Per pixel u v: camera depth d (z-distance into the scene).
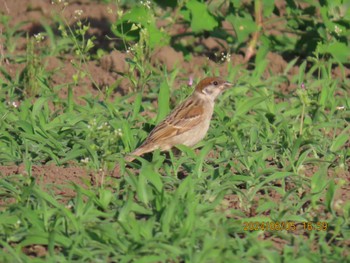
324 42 17.39
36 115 14.16
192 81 15.60
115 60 17.23
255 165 12.22
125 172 11.91
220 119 14.33
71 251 9.58
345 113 14.95
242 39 17.31
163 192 10.52
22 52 18.14
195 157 12.65
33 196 11.08
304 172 12.34
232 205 11.33
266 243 9.94
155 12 18.30
